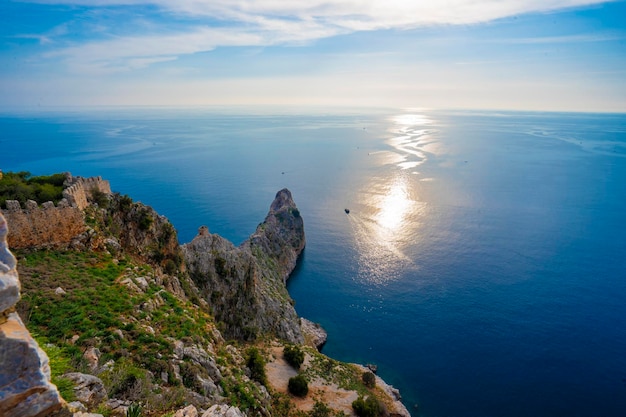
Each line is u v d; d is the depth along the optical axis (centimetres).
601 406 6988
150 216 5184
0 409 1020
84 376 2014
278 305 8488
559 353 8388
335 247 14500
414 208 18500
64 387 1866
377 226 16450
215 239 7456
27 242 3550
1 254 1067
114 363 2486
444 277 11831
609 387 7425
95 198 4691
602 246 13938
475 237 14862
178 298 4238
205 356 3247
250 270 7706
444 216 17325
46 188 4144
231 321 6612
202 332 3738
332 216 17938
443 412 6812
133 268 4056
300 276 12294
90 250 3938
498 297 10644
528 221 16625
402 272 12262
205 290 6425
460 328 9331
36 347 1093
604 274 11888
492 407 6950
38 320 2720
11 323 1081
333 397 5697
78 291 3206
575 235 15000
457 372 7844
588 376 7719
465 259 13038
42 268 3366
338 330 9381
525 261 12812
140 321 3184
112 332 2803
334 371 6662
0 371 1023
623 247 13850
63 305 2939
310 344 8306
